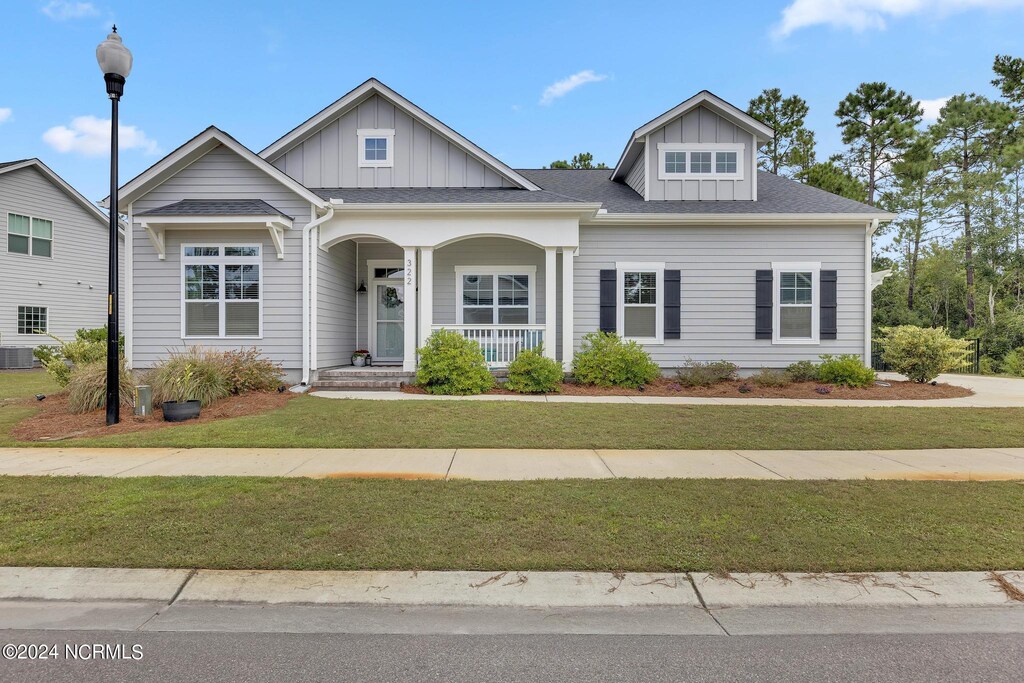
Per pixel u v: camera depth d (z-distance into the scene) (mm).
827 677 2953
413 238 12992
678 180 15617
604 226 14555
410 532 4672
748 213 14227
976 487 5996
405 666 3041
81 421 9203
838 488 5930
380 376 12922
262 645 3248
